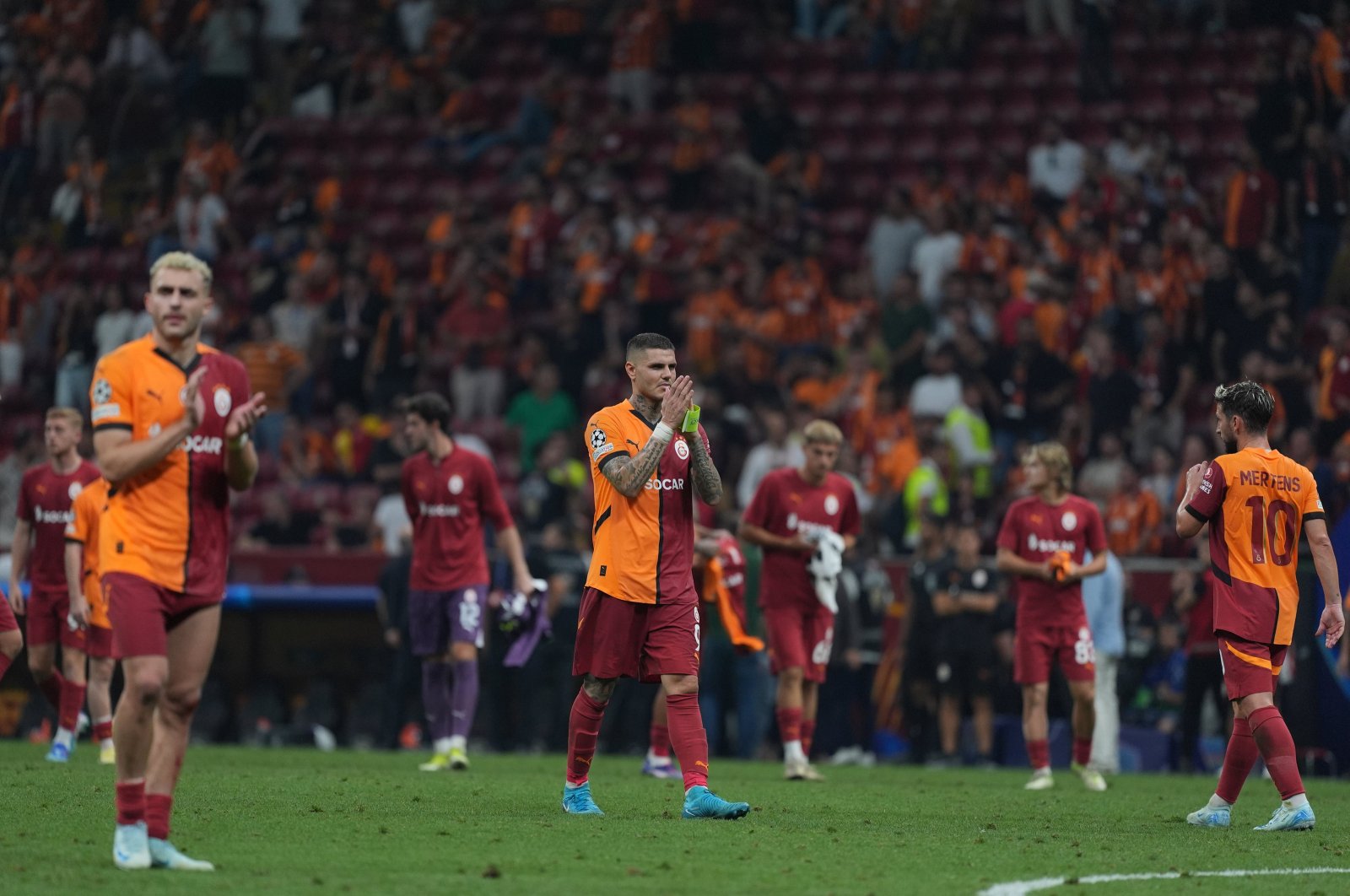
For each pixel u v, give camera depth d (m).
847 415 74.31
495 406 82.44
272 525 71.88
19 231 101.69
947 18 97.06
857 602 59.38
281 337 85.69
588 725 29.08
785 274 81.06
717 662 56.34
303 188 95.88
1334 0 90.19
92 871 20.92
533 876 21.17
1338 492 59.44
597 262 83.81
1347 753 53.31
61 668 59.47
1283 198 78.44
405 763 47.16
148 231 98.50
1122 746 55.81
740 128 92.38
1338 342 67.81
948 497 68.00
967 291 77.56
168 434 20.92
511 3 108.75
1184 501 29.94
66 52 105.50
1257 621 29.38
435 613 44.06
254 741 61.25
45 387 91.69
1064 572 40.88
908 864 23.23
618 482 27.77
